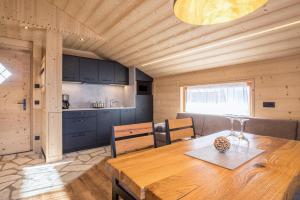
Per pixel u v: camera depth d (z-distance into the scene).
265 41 2.52
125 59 4.34
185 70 4.15
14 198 1.85
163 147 1.35
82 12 2.89
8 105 3.35
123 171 0.91
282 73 2.76
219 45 2.87
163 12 2.42
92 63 4.11
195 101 4.13
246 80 3.19
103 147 3.89
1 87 3.29
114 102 4.88
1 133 3.29
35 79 3.45
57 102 2.97
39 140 3.52
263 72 2.98
